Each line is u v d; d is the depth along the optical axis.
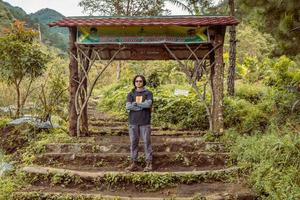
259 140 7.32
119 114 12.35
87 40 8.38
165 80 15.01
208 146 7.79
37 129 8.69
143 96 7.21
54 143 7.90
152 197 6.23
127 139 8.45
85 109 9.02
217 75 8.41
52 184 6.68
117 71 19.39
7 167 7.17
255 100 11.49
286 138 6.79
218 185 6.60
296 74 9.91
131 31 8.34
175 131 9.62
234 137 8.01
